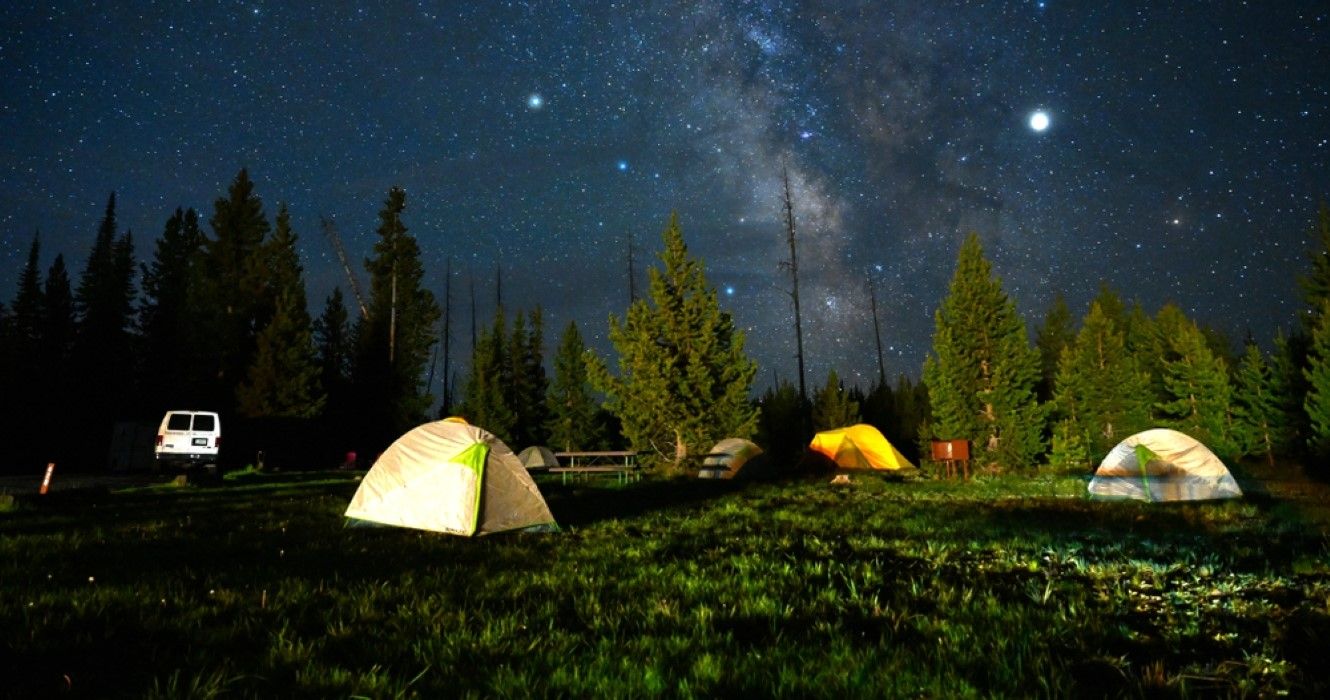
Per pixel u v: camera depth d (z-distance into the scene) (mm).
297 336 45938
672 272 33531
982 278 34750
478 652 5000
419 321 58500
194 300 48250
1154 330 53094
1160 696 4254
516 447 53656
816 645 5137
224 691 4223
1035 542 10445
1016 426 33125
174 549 9312
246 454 43125
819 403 55969
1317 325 36938
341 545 9969
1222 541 10539
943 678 4453
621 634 5535
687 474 29938
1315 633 5297
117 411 46781
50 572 7398
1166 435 18031
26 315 48312
